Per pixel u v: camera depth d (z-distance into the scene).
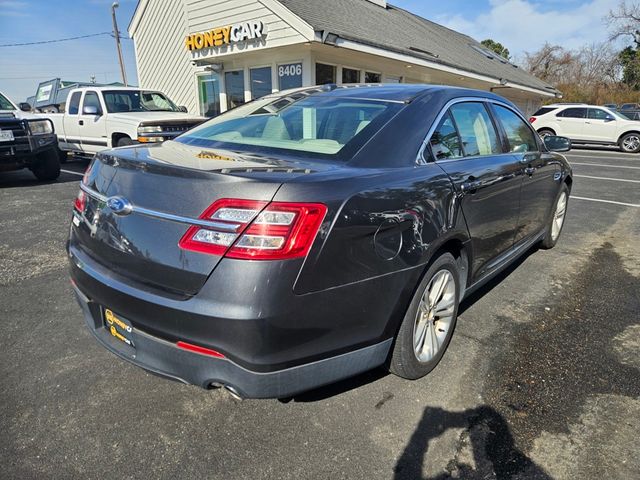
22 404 2.19
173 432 2.04
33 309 3.16
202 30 11.84
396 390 2.36
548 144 4.39
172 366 1.82
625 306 3.40
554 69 44.91
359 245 1.83
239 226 1.62
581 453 1.96
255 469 1.85
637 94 36.53
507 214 3.14
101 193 2.04
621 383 2.45
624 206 7.04
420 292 2.24
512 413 2.21
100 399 2.25
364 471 1.86
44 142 7.51
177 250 1.72
